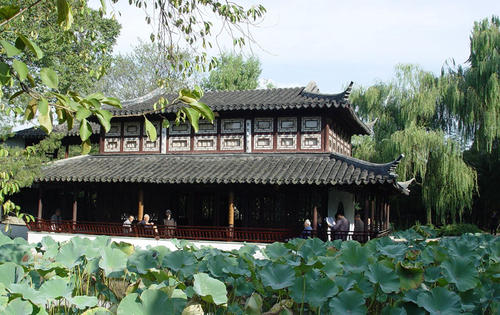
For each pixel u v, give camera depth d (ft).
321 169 51.49
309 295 16.42
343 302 15.71
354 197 71.97
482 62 88.07
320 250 24.14
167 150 61.93
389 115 99.96
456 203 86.99
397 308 15.67
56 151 78.54
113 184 59.98
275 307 17.31
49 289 14.84
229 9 28.12
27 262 19.79
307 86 61.93
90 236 59.21
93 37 38.65
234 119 59.31
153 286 16.11
